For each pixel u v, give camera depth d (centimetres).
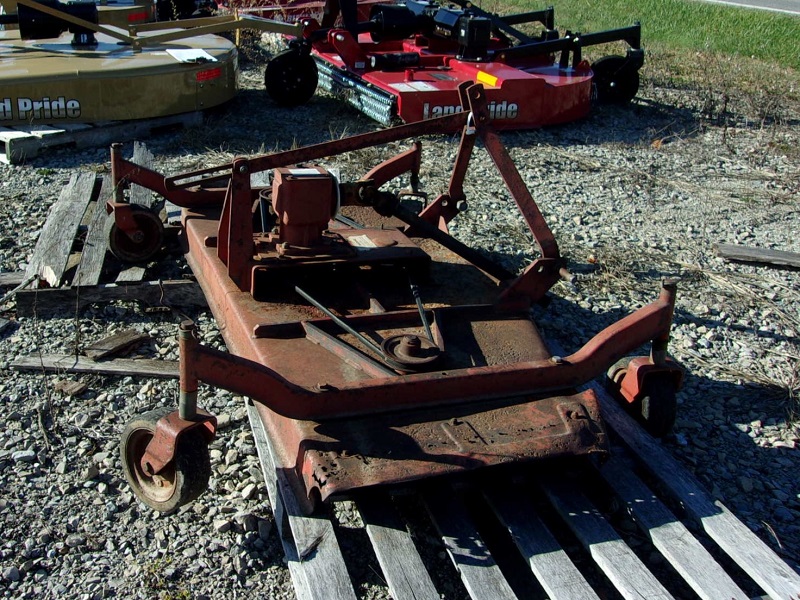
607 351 437
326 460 365
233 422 481
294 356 423
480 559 366
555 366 419
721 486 455
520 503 399
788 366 579
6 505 417
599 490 437
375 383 389
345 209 607
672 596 359
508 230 758
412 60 1078
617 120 1136
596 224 799
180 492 380
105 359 536
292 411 381
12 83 853
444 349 438
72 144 896
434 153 943
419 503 418
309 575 356
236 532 407
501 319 474
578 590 354
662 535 390
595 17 1984
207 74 960
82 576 380
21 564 385
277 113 1062
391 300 484
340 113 1073
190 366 363
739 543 390
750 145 1073
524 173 912
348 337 441
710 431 502
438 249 563
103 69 890
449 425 392
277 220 520
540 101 1027
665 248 757
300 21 1120
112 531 406
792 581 367
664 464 440
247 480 438
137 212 607
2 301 591
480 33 1066
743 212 856
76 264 638
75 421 480
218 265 512
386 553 365
